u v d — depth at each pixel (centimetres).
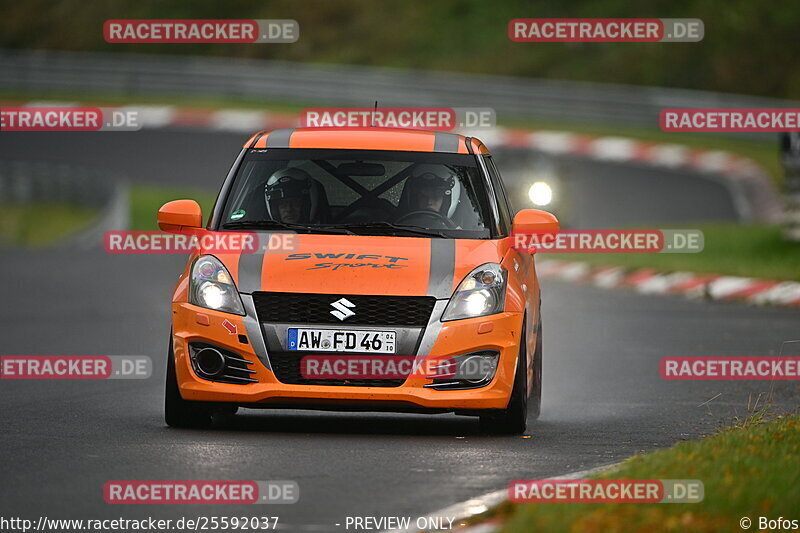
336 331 3166
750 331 5569
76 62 19362
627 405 3834
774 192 12406
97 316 6244
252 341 3169
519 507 2156
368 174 3547
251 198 3497
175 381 3238
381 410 3206
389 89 17388
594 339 5416
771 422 3145
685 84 18412
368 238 3369
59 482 2536
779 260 7731
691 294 7131
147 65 19038
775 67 18438
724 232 9194
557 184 10900
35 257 9994
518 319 3244
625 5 19838
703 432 3300
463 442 3112
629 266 8106
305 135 3691
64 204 14662
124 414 3528
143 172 14762
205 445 2983
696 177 13338
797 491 2191
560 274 8412
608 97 16562
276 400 3166
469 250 3344
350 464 2756
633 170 13738
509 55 19700
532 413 3547
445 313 3188
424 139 3709
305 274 3209
